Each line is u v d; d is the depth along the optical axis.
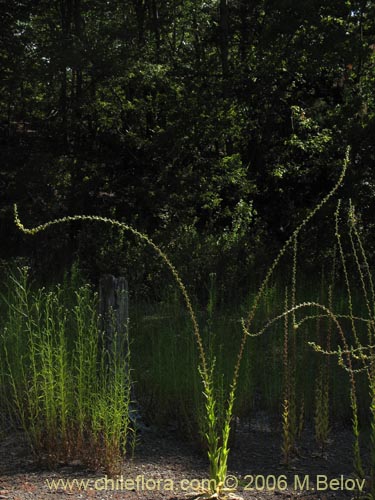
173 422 6.06
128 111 20.97
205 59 21.23
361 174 17.91
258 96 21.58
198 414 5.41
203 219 20.38
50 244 17.08
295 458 5.38
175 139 19.94
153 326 7.75
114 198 19.78
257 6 23.95
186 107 20.06
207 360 6.00
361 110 19.02
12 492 4.55
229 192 20.75
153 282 14.02
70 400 5.24
